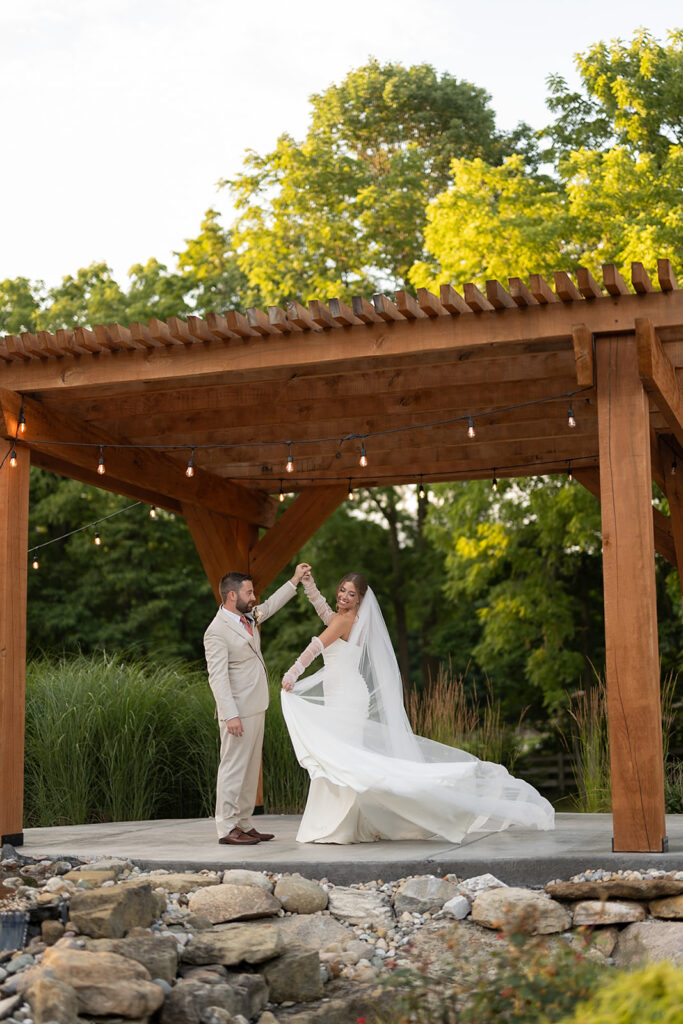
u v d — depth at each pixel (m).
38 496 20.52
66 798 9.27
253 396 6.99
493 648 18.75
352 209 20.97
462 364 6.55
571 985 3.51
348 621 6.55
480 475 8.85
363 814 6.29
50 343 6.37
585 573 19.64
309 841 6.34
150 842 6.59
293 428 8.02
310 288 20.89
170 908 4.97
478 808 6.16
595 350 5.68
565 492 15.88
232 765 6.46
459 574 18.52
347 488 9.15
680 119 15.84
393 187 20.41
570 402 6.28
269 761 10.17
